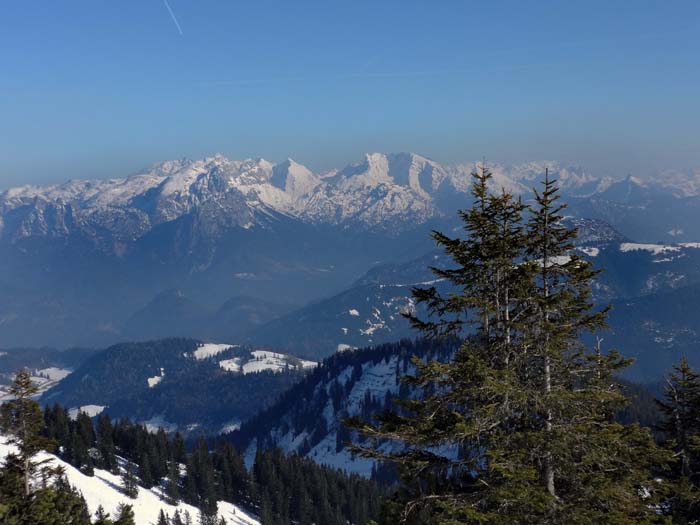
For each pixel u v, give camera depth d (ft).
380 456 57.00
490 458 52.21
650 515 54.03
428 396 56.65
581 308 57.21
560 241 58.70
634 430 56.24
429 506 54.80
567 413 55.16
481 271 58.03
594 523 50.39
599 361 57.36
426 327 59.52
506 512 51.31
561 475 54.24
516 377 54.39
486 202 59.52
